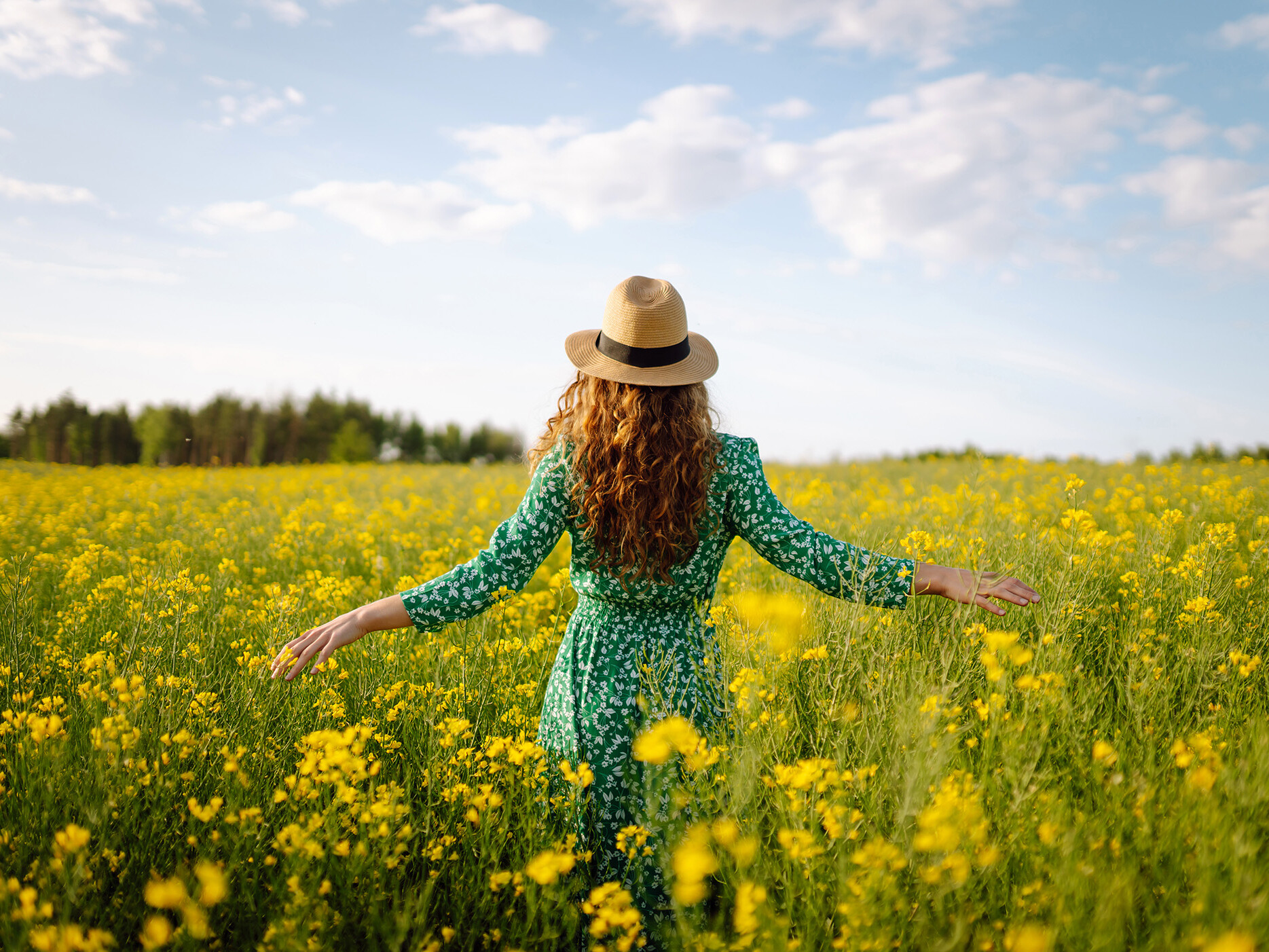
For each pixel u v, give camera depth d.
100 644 3.24
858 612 2.07
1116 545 3.85
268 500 10.23
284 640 2.82
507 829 1.87
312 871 1.63
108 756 1.83
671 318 1.92
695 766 1.65
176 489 12.32
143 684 2.32
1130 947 1.42
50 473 19.12
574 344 2.06
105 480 14.35
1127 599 3.13
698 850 1.47
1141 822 1.60
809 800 1.66
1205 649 2.41
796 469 15.02
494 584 1.95
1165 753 1.92
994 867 1.56
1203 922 1.31
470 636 3.11
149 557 5.51
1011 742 1.74
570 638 2.13
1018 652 1.86
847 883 1.44
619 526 1.92
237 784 1.98
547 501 1.97
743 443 2.05
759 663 2.13
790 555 2.02
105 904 1.71
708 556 2.04
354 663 2.92
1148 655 2.36
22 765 2.00
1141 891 1.47
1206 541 3.25
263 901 1.64
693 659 2.08
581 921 1.82
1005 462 11.78
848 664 2.25
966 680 2.15
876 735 1.89
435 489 12.71
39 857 1.69
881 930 1.39
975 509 4.76
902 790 1.66
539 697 2.87
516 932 1.66
